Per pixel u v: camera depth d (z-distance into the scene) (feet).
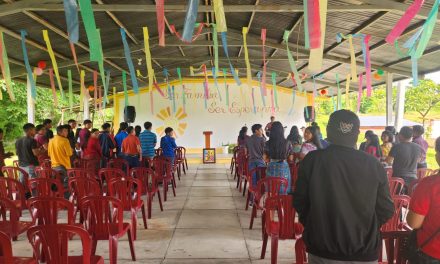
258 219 16.14
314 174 5.64
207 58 34.71
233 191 22.72
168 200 20.08
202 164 38.06
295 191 5.92
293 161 17.16
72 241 12.94
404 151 15.01
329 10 15.74
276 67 36.04
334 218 5.49
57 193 13.89
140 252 12.09
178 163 27.27
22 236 13.43
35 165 18.70
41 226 7.51
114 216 11.71
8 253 6.80
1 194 13.25
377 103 69.10
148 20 22.02
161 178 19.44
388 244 7.80
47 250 7.59
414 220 6.07
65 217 15.92
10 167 16.49
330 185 5.53
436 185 5.90
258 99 45.47
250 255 11.92
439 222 5.92
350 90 40.75
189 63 37.27
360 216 5.47
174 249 12.40
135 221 13.32
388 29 19.13
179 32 25.84
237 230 14.55
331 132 5.79
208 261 11.41
